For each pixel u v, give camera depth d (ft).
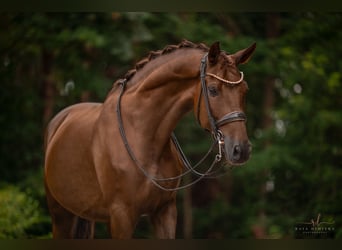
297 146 50.47
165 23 50.37
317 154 49.78
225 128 17.29
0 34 48.98
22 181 46.96
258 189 52.70
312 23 53.62
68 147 21.79
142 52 50.14
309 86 52.34
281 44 54.13
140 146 19.02
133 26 46.42
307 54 51.47
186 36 50.55
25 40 49.24
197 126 51.72
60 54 49.70
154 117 19.11
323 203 45.62
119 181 18.98
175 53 19.43
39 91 53.62
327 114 49.08
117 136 19.34
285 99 55.93
